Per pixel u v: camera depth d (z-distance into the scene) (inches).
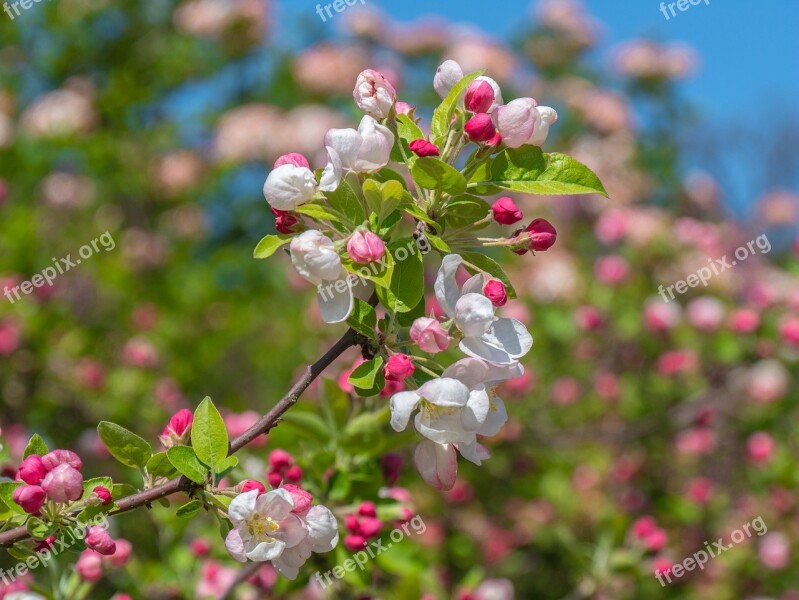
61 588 25.4
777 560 45.6
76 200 55.7
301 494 19.1
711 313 46.7
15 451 38.3
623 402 48.2
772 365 46.7
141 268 55.6
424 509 40.1
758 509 47.8
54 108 56.4
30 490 18.9
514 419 43.6
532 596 44.1
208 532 30.9
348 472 25.2
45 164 55.3
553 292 51.0
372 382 19.1
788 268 52.0
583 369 49.9
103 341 48.1
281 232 20.0
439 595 31.1
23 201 54.4
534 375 46.2
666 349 48.9
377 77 20.3
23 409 41.8
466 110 20.5
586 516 44.8
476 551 43.1
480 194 20.3
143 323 49.9
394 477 25.7
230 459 19.4
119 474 39.0
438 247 19.5
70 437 42.5
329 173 19.3
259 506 18.7
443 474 19.5
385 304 19.5
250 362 51.9
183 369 49.0
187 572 29.9
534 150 20.3
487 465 42.3
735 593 46.4
